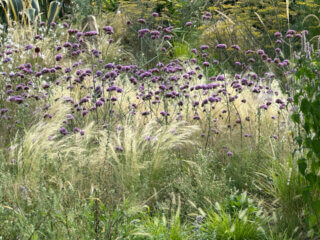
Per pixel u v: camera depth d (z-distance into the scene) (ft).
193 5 49.70
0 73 24.26
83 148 19.33
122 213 13.70
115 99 22.35
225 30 43.65
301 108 14.30
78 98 26.35
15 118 23.00
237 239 15.26
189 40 46.57
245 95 27.94
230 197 17.08
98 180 17.06
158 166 18.48
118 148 19.17
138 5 47.19
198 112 25.48
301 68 14.73
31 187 15.92
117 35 46.75
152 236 13.58
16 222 13.55
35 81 25.86
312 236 14.60
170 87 23.38
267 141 21.31
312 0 41.78
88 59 34.71
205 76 33.55
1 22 44.78
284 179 17.53
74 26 44.09
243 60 40.96
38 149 17.92
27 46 27.32
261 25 43.98
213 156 20.65
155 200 17.81
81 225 13.73
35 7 47.55
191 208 17.03
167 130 19.40
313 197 15.84
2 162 17.33
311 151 14.39
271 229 16.01
